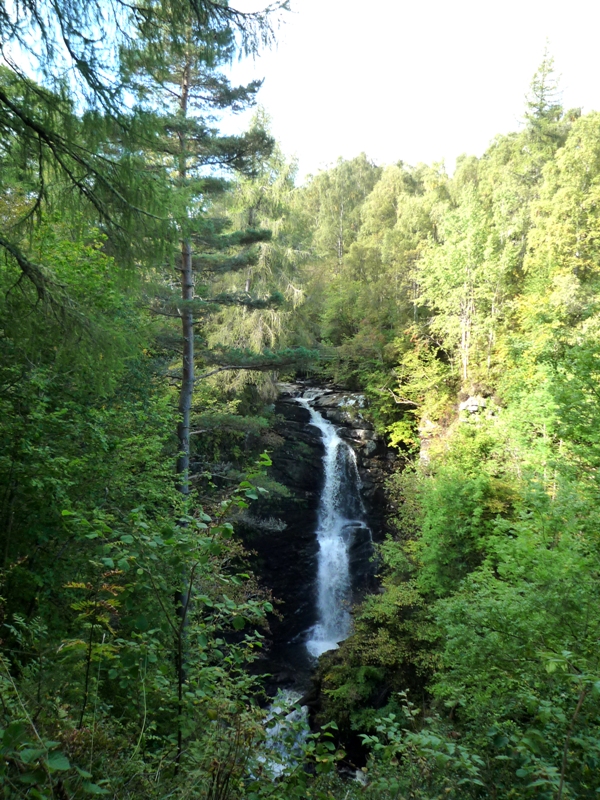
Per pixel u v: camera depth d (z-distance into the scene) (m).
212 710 3.04
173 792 2.67
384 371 29.89
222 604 3.39
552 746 3.70
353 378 33.00
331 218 55.06
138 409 11.41
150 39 4.85
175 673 3.86
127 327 10.63
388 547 18.28
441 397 26.52
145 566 3.11
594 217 24.58
